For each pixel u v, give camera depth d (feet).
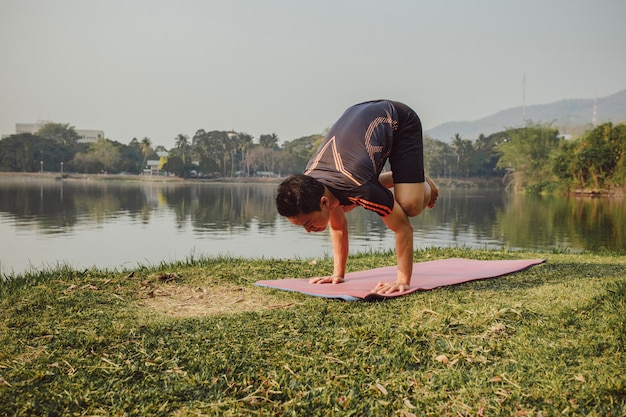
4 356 8.17
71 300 11.75
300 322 9.78
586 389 6.69
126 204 99.40
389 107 11.88
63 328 9.68
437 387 7.10
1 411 6.48
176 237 48.32
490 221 68.39
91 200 109.70
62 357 8.14
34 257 35.40
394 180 12.10
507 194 180.45
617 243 44.50
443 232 54.60
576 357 7.72
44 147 364.58
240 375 7.48
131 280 14.07
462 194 180.04
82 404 6.73
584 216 76.79
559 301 10.61
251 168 412.98
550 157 179.01
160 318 10.42
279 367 7.80
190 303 12.00
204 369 7.66
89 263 32.68
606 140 145.38
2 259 34.30
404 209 12.07
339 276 13.51
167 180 336.90
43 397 6.84
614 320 8.99
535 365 7.53
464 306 10.44
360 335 8.94
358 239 45.57
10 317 10.41
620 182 143.54
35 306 11.21
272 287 13.12
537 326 9.09
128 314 10.75
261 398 6.89
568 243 45.01
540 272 14.90
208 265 17.08
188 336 9.04
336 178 10.92
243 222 65.46
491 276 13.99
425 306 10.67
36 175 344.28
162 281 14.10
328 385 7.20
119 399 6.82
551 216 77.00
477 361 7.85
